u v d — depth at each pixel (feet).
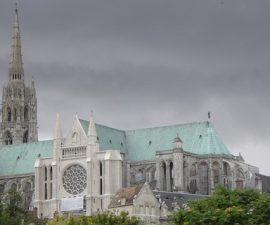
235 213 546.26
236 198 579.07
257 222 548.31
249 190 593.42
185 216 570.05
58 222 650.02
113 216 649.20
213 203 578.66
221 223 546.26
